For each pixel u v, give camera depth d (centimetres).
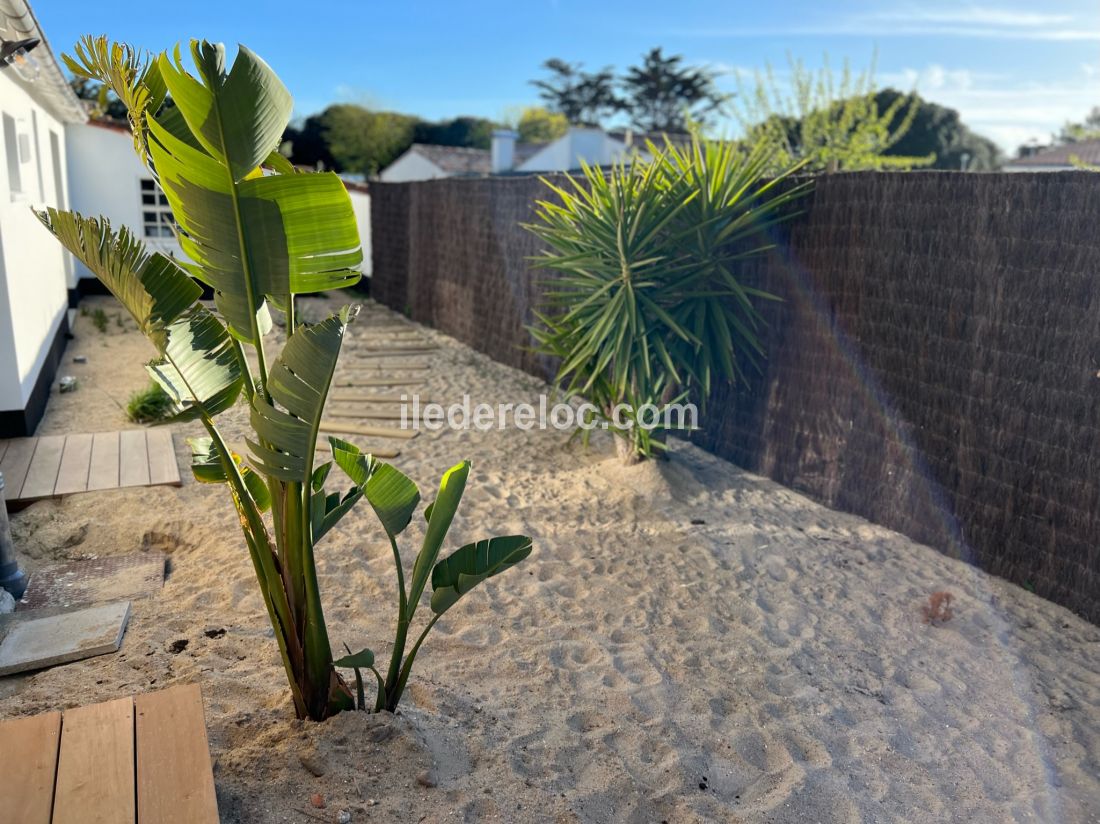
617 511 603
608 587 487
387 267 1582
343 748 304
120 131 1438
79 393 886
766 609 471
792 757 344
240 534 522
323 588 465
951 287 523
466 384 998
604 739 346
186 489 602
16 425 694
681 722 364
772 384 670
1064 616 467
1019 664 422
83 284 1480
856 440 602
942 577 511
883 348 573
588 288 668
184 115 239
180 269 284
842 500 617
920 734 367
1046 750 359
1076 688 404
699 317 631
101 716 274
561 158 3030
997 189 491
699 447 753
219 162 245
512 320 1084
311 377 262
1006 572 506
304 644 308
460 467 304
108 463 633
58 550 511
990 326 502
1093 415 454
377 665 388
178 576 475
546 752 332
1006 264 491
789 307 648
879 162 1708
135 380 947
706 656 420
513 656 407
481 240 1154
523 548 313
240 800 278
